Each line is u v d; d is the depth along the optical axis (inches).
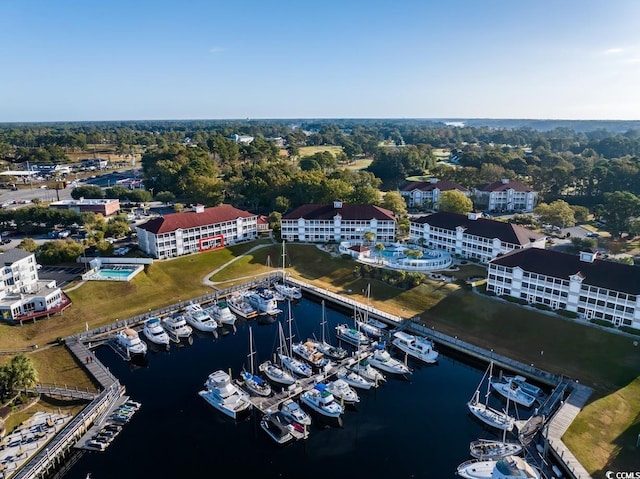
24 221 6845.5
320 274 5561.0
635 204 6437.0
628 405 3036.4
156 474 2556.6
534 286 4345.5
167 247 5703.7
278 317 4658.0
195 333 4325.8
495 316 4215.1
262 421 2955.2
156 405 3184.1
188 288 5118.1
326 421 3061.0
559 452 2591.0
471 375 3609.7
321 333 4308.6
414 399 3292.3
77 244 5595.5
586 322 3973.9
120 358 3814.0
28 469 2482.8
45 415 2982.3
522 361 3604.8
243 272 5610.2
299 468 2615.7
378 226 6437.0
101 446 2733.8
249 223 6594.5
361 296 4911.4
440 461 2677.2
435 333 4055.1
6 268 4274.1
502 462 2426.2
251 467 2620.6
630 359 3479.3
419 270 5319.9
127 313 4490.7
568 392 3245.6
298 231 6525.6
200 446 2790.4
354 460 2684.5
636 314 3784.5
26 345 3831.2
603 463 2529.5
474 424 3006.9
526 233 5388.8
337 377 3528.5
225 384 3218.5
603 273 4025.6
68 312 4343.0
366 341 4042.8
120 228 6427.2
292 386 3366.1
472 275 5132.9
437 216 6225.4
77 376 3452.3
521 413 3105.3
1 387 2994.6
